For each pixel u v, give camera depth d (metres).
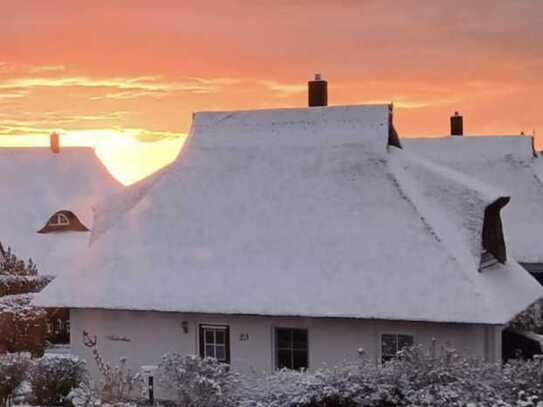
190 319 21.08
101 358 21.34
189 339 21.14
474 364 16.33
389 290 19.25
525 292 21.77
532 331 23.06
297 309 19.66
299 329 20.25
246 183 22.81
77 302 21.84
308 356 20.08
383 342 19.48
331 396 15.66
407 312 18.77
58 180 46.41
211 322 20.97
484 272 20.58
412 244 19.91
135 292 21.50
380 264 19.81
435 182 21.98
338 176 21.98
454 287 18.83
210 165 23.61
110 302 21.53
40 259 41.00
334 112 23.34
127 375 18.69
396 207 20.77
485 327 19.45
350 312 19.20
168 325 21.33
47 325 26.67
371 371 15.99
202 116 24.78
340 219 21.08
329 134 23.00
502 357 21.80
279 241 21.19
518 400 14.18
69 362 18.36
